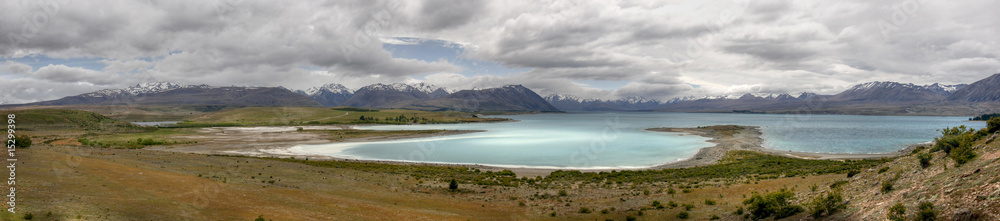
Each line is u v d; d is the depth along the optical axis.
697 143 101.25
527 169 62.34
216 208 26.53
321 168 53.88
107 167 36.91
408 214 28.38
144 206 25.16
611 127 182.25
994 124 28.42
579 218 28.19
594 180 48.88
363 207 29.97
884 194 21.31
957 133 35.19
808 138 113.38
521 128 178.75
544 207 32.38
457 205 32.94
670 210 29.06
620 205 32.28
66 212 22.00
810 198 26.67
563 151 87.69
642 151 86.19
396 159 76.12
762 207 24.17
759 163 58.50
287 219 24.95
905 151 81.00
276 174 44.75
